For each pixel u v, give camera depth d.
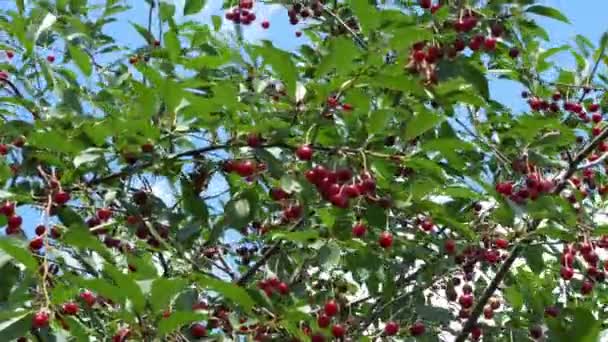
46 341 2.99
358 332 4.61
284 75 3.36
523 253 4.45
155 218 4.00
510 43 5.34
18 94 4.48
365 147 3.45
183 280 2.66
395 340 4.70
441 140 3.34
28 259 2.63
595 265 4.42
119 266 4.05
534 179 4.21
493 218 4.15
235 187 4.30
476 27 4.15
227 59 4.07
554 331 2.45
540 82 5.77
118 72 5.29
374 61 3.25
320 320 3.80
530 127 4.10
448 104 3.55
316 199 3.87
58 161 3.57
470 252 4.68
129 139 3.58
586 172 5.66
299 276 4.74
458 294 5.32
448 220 3.63
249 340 3.28
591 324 2.41
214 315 3.66
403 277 4.86
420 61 3.52
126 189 4.13
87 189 3.79
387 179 3.56
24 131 3.71
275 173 3.50
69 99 3.79
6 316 2.64
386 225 3.57
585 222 4.46
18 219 3.46
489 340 4.98
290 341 3.48
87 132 3.47
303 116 3.54
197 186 4.05
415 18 3.81
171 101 3.36
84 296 3.39
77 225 2.97
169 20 5.07
